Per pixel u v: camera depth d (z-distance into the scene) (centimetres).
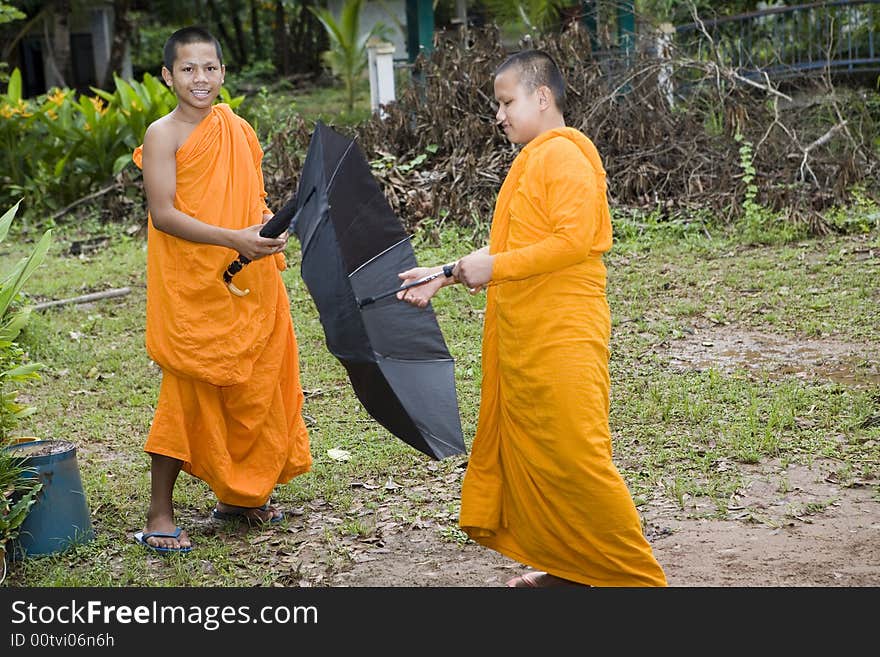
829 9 1631
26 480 501
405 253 455
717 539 513
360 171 445
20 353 584
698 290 983
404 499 581
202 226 488
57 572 491
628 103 1267
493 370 431
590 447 407
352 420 714
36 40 2884
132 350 882
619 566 414
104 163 1450
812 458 607
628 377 766
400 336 437
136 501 588
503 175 1238
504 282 416
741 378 749
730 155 1220
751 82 1259
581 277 414
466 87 1312
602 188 421
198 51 492
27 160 1477
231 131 510
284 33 3288
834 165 1222
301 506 577
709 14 1802
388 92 1531
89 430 707
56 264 1190
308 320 952
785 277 994
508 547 439
